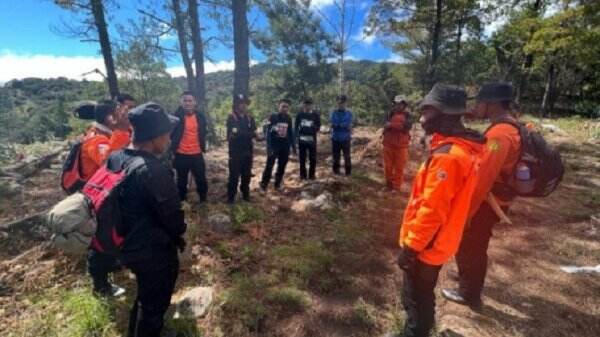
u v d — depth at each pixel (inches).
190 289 137.4
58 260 149.9
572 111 1207.6
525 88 1207.6
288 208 225.5
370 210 225.3
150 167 91.1
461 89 86.7
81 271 145.3
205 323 118.6
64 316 119.3
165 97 869.8
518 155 108.7
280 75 1205.1
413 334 95.6
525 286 144.2
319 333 117.1
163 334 110.3
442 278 148.7
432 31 728.3
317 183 269.9
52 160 313.7
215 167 328.2
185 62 562.6
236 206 218.5
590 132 532.7
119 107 138.5
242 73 417.7
